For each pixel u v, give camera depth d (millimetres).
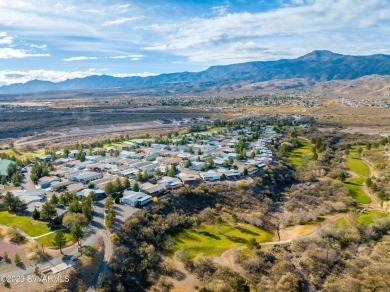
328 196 156125
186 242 107938
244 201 146625
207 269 91125
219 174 170625
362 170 192750
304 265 94500
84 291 78250
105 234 103062
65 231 104188
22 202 124562
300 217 129875
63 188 149375
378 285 82875
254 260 94812
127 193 136000
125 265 90188
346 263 94750
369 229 111625
